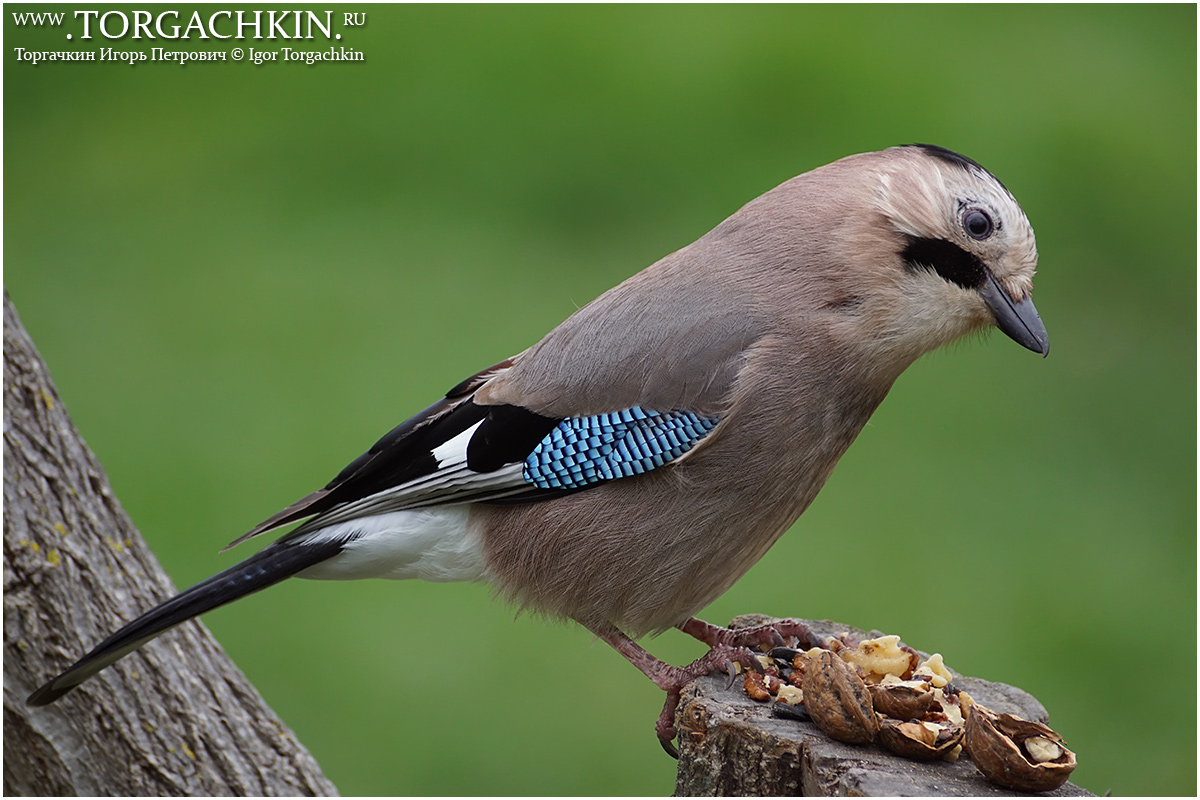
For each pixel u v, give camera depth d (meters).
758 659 6.01
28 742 6.35
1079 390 13.15
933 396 13.22
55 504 6.41
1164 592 10.73
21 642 6.28
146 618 6.16
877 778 5.00
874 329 6.35
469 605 10.76
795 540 11.25
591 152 15.58
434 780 9.34
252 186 15.10
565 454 6.37
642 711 9.88
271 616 10.55
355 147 15.92
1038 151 15.80
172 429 11.89
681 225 14.45
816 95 16.12
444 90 16.39
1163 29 18.02
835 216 6.41
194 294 13.40
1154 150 15.57
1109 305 14.25
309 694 9.91
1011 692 6.28
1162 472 12.11
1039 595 10.75
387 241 14.23
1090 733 9.71
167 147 16.08
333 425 11.80
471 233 14.49
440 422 6.59
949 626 10.39
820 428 6.35
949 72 16.47
